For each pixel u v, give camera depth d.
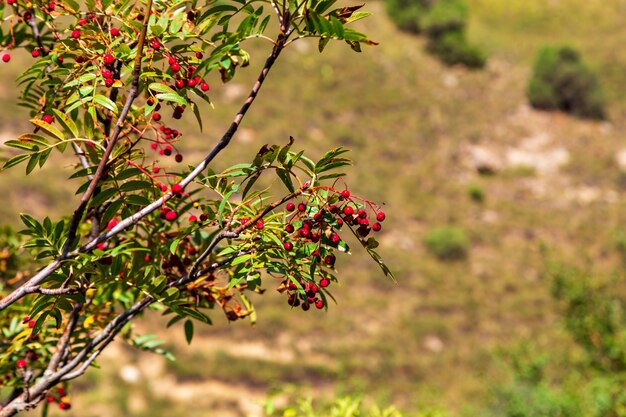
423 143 43.88
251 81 43.16
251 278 3.03
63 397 3.97
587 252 36.12
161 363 22.77
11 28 3.90
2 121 30.94
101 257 3.03
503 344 27.16
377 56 49.22
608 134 48.44
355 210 3.08
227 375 23.11
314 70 46.22
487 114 47.56
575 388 13.22
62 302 3.08
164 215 3.09
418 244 35.38
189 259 3.82
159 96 3.01
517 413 14.34
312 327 26.94
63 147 2.95
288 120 41.75
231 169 3.09
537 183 43.12
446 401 22.62
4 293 5.11
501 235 37.50
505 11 60.78
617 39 58.38
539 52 51.00
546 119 48.50
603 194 43.03
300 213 3.08
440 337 28.53
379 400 19.48
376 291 30.97
